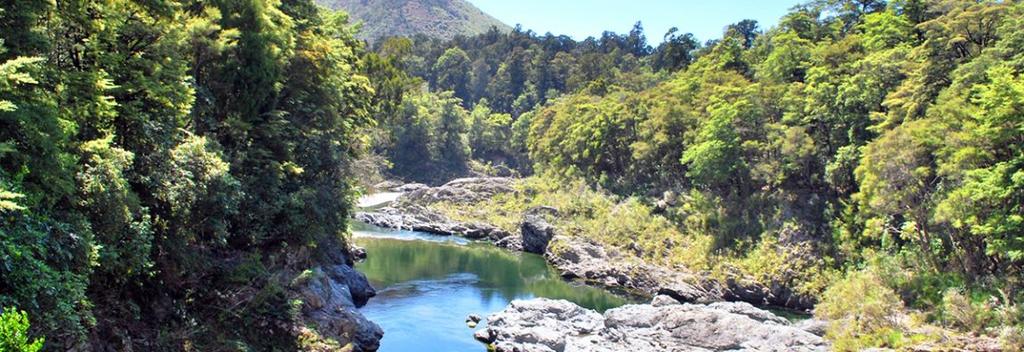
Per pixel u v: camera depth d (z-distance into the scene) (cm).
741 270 5078
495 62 19500
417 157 13138
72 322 1581
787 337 3338
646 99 8019
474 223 8062
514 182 9550
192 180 2359
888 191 3831
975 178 3294
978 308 3175
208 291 2664
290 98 3828
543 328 3662
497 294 4834
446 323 3909
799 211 5250
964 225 3531
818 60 5800
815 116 5319
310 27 4169
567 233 6662
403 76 7875
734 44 8944
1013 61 3734
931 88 4294
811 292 4659
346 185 4209
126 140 2244
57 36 2005
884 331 3228
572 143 8925
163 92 2267
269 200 3234
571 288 5316
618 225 6391
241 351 2461
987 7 4525
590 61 15738
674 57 12688
